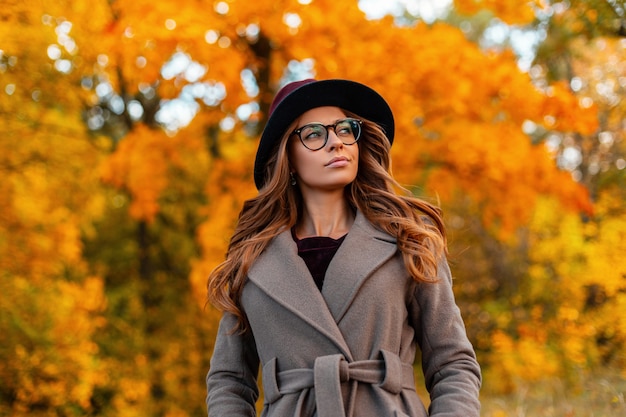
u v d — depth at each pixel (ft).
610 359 22.44
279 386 6.79
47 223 33.65
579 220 30.50
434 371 6.88
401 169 31.86
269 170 7.81
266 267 7.17
